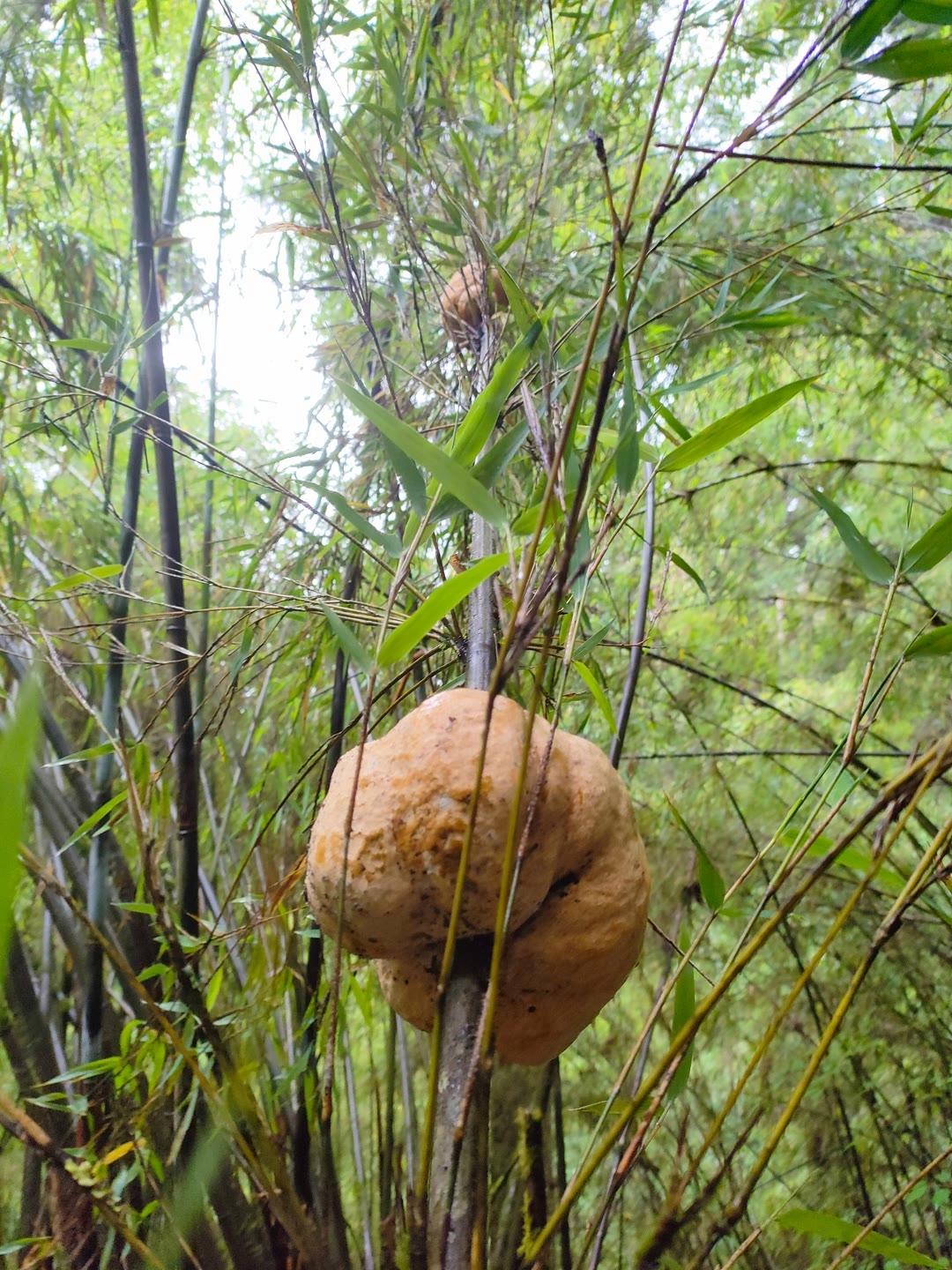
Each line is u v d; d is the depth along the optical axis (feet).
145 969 1.81
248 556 2.77
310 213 2.31
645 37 2.48
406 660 2.02
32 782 2.01
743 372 3.90
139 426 2.06
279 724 2.70
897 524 4.09
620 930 1.23
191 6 3.24
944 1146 3.04
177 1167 1.69
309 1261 1.37
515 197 2.61
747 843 3.64
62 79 2.73
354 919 1.16
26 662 2.11
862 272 3.14
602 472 1.25
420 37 2.14
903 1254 1.24
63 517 2.79
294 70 1.88
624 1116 1.07
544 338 1.44
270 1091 1.91
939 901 2.98
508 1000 1.26
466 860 0.97
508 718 1.18
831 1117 3.14
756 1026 3.61
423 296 2.38
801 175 3.18
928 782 1.10
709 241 2.82
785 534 3.97
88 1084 1.91
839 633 4.03
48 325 2.45
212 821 2.48
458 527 1.93
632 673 1.92
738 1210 1.13
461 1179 1.02
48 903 1.97
